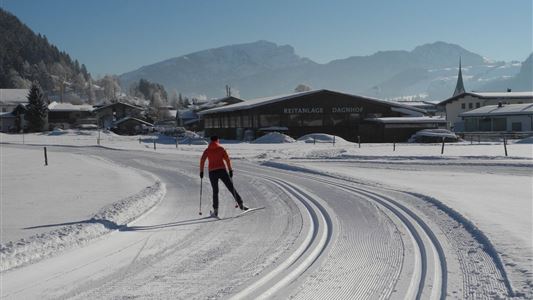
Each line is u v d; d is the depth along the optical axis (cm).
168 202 1331
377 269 664
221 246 818
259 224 996
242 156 3189
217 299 563
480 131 6091
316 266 684
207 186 1686
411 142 5322
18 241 817
